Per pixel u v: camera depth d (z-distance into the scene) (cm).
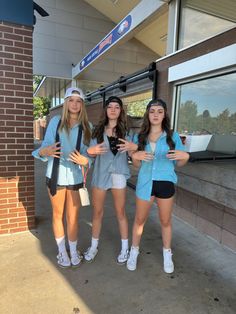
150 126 239
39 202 450
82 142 239
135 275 245
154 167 233
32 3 299
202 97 412
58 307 203
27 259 266
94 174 256
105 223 364
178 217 379
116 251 288
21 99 306
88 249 276
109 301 211
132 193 515
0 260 263
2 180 310
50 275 241
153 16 509
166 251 251
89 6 1185
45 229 336
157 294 220
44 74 1145
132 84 647
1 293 216
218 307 206
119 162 249
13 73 298
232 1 370
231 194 272
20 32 296
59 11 1145
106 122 248
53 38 1145
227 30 336
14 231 324
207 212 323
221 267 260
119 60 1202
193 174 327
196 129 426
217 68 352
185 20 462
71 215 247
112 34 691
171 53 465
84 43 1194
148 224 362
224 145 355
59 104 1540
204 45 377
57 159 233
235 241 285
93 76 1173
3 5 285
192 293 222
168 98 467
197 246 301
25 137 314
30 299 211
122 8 1062
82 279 238
